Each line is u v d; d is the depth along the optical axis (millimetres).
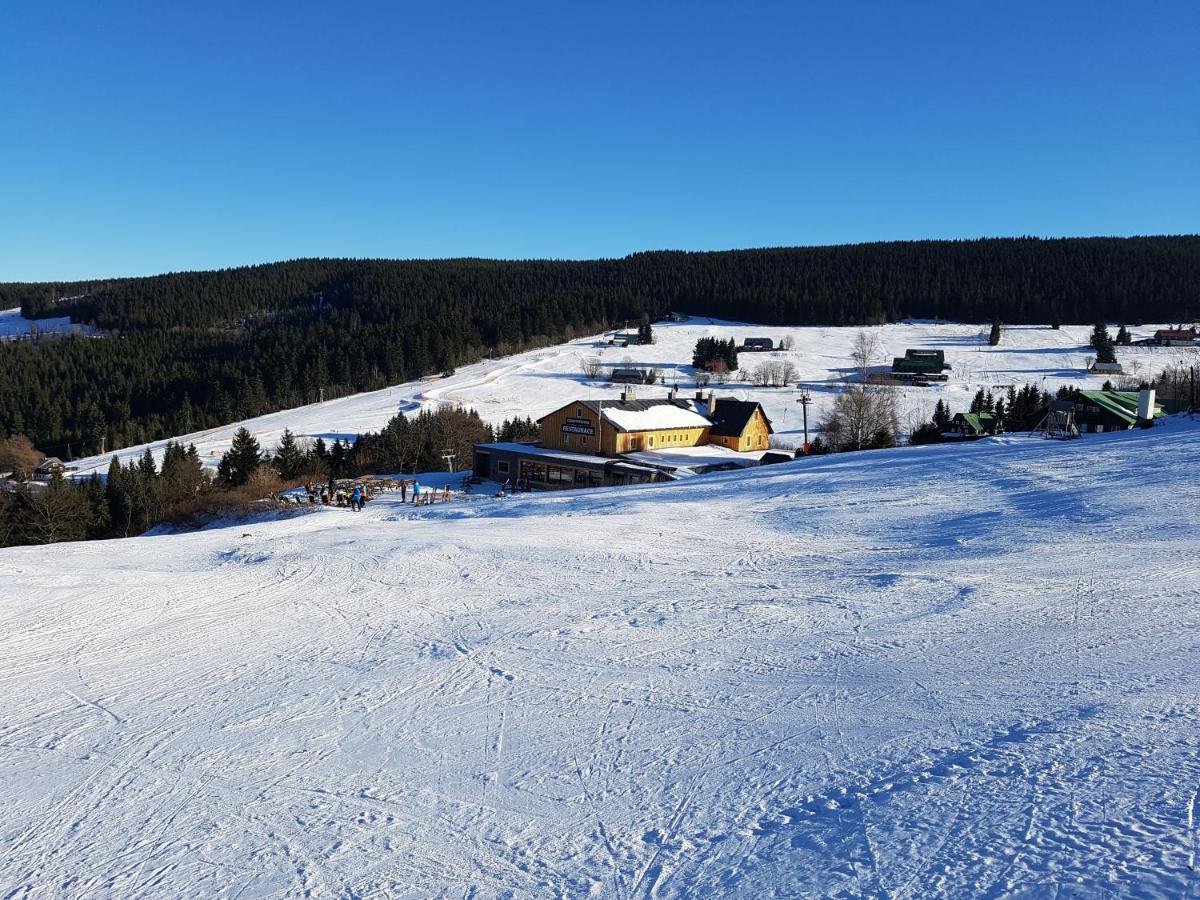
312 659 11539
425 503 36094
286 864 5953
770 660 10133
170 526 37094
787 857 5453
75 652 12148
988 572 14180
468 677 10273
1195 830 5008
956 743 6922
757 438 56062
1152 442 31594
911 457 35062
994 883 4762
